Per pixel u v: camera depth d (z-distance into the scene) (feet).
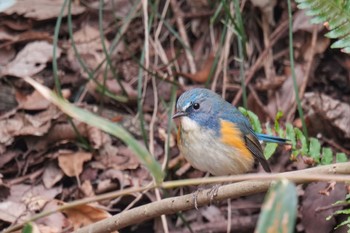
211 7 41.47
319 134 37.45
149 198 35.40
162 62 40.50
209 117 30.12
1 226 32.91
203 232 35.42
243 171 30.58
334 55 40.09
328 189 27.37
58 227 32.48
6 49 38.88
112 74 39.40
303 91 38.78
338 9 27.55
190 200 25.35
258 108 38.81
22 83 37.70
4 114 36.78
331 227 32.68
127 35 41.06
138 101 37.65
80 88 39.04
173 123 38.14
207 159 30.22
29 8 40.01
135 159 36.24
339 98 39.24
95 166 35.86
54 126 36.09
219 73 39.81
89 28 40.86
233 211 36.01
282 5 41.01
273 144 31.09
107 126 16.01
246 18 41.04
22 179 35.19
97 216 31.30
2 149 35.60
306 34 40.14
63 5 37.73
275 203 13.42
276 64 40.47
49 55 38.86
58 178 35.22
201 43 41.34
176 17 41.52
